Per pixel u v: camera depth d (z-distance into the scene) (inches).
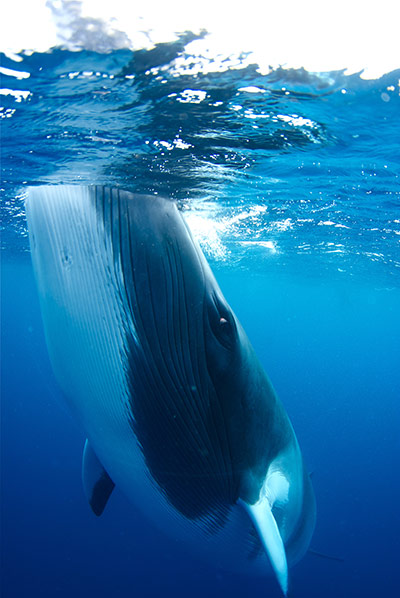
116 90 179.5
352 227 509.7
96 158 269.9
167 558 636.1
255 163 286.8
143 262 97.3
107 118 210.4
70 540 668.7
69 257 100.0
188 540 157.8
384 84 178.1
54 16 128.3
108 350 101.7
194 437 114.3
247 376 123.8
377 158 281.0
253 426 130.0
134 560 625.9
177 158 272.1
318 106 199.3
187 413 110.0
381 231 517.7
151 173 302.0
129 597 541.0
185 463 118.0
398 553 738.2
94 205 97.4
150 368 102.3
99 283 98.7
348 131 232.5
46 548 643.5
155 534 703.7
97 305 99.6
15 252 974.4
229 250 760.3
